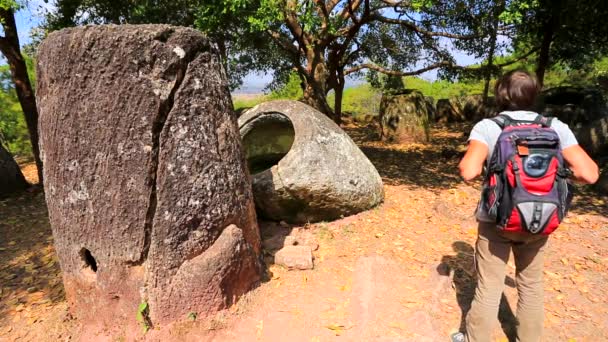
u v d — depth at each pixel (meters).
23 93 6.34
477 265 2.32
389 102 9.74
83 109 2.54
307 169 4.03
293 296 3.07
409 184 5.89
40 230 4.84
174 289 2.71
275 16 4.64
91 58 2.48
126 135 2.54
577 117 7.68
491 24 7.03
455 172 6.67
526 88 2.15
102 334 2.79
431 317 2.85
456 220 4.48
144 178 2.57
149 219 2.64
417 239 4.00
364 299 3.00
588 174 2.01
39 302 3.26
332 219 4.39
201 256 2.77
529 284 2.31
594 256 3.69
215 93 2.82
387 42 10.92
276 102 4.62
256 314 2.89
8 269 3.89
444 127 12.15
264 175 4.10
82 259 2.82
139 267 2.71
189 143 2.66
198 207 2.72
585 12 6.80
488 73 9.01
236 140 3.04
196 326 2.73
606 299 3.07
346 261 3.58
